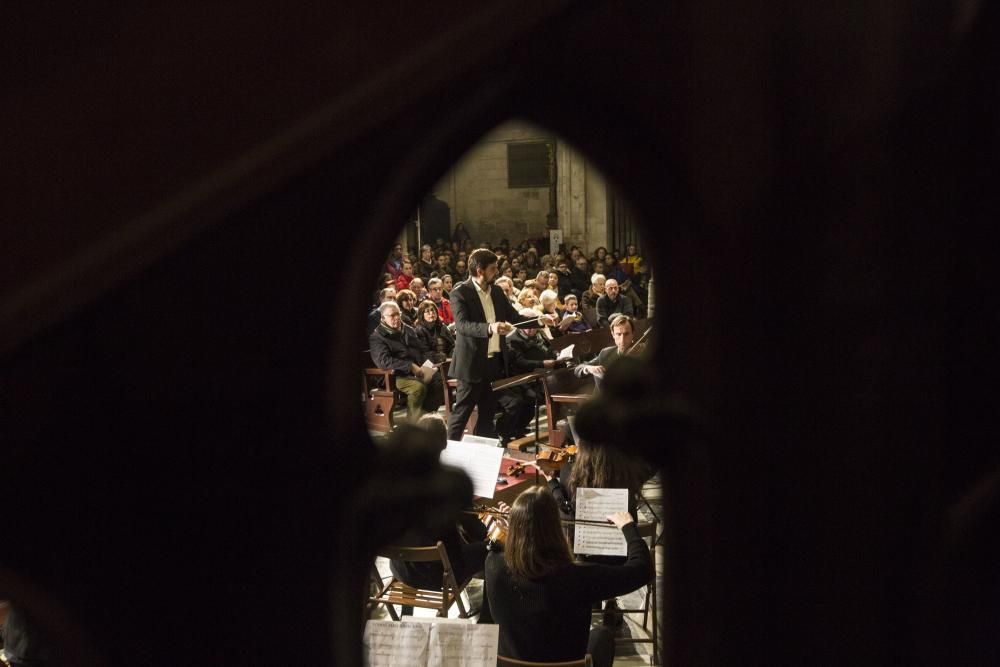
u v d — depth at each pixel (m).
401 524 1.08
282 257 0.85
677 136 0.84
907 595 0.95
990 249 0.89
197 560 0.93
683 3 0.80
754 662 0.98
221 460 0.91
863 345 0.91
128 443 0.89
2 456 0.85
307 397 0.91
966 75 0.84
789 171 0.85
